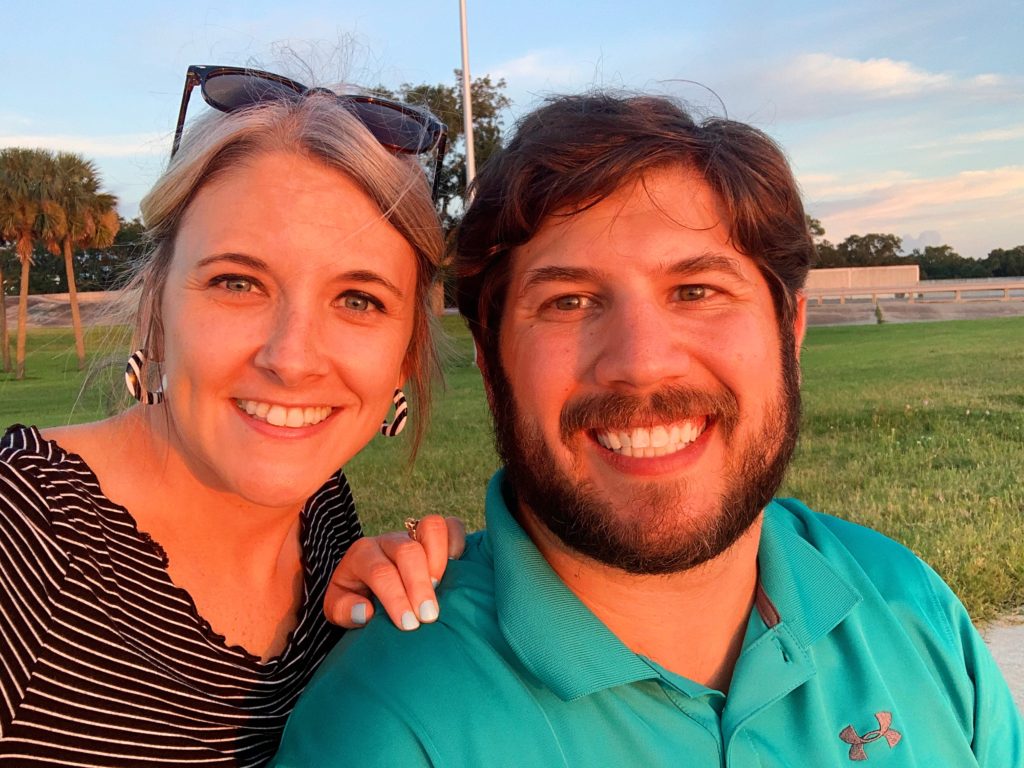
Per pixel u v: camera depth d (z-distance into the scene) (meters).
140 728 0.43
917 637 0.49
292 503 0.49
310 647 0.53
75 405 0.61
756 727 0.43
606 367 0.43
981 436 2.26
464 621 0.44
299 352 0.45
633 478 0.43
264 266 0.45
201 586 0.50
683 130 0.45
